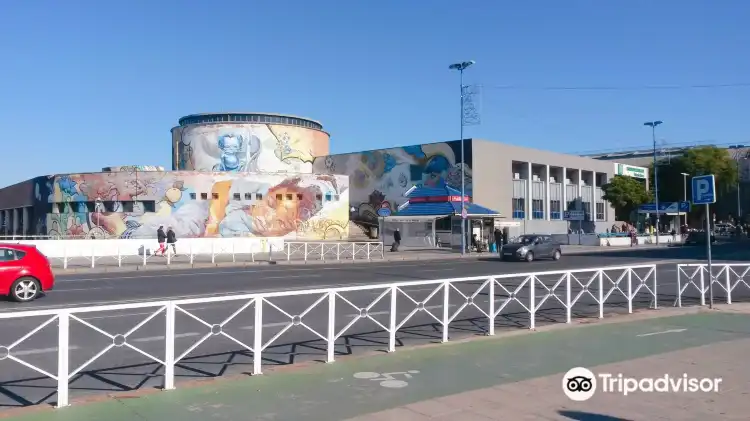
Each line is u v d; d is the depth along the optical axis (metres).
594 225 65.88
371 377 7.41
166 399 6.50
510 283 19.91
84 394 7.02
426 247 46.84
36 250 15.95
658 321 11.92
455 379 7.28
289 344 9.91
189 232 47.09
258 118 62.47
